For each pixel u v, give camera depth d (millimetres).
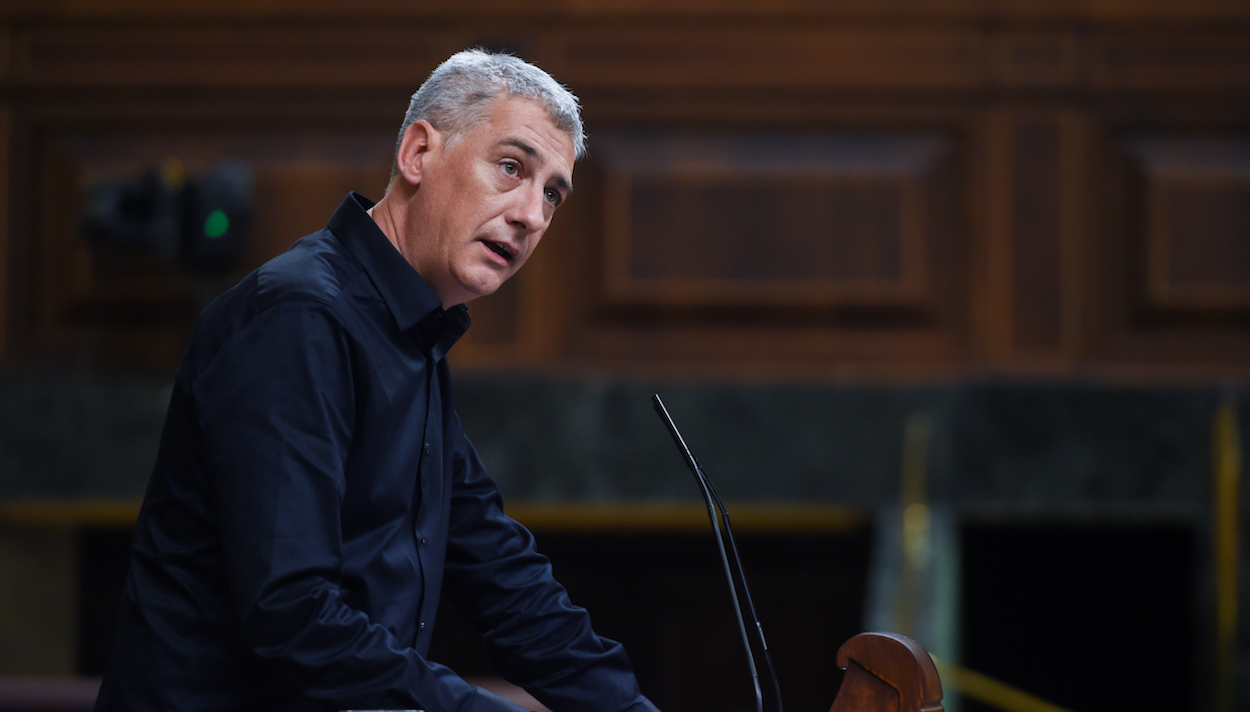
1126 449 14852
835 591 17656
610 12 15562
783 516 16250
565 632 5945
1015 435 14891
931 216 15562
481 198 5438
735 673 17734
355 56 15617
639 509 15055
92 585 17719
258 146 15648
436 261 5531
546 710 9289
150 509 5332
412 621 5410
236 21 15648
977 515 15227
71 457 15000
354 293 5270
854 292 15484
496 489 6258
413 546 5457
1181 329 15492
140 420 15047
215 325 5168
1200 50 15547
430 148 5555
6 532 16031
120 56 15664
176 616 5125
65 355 15500
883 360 15469
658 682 17750
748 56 15586
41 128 15680
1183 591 17219
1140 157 15562
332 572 4773
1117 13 15531
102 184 14711
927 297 15508
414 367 5422
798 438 14930
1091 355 15453
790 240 15523
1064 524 17328
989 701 16594
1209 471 14773
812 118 15625
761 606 17703
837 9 15539
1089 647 17359
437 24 15594
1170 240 15500
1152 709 17297
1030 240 15508
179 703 5051
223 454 4816
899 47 15602
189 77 15633
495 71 5547
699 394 14977
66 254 15578
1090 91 15547
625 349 15453
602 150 15586
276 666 4676
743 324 15500
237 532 4727
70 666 17266
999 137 15539
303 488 4770
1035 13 15539
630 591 17875
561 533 17859
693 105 15617
